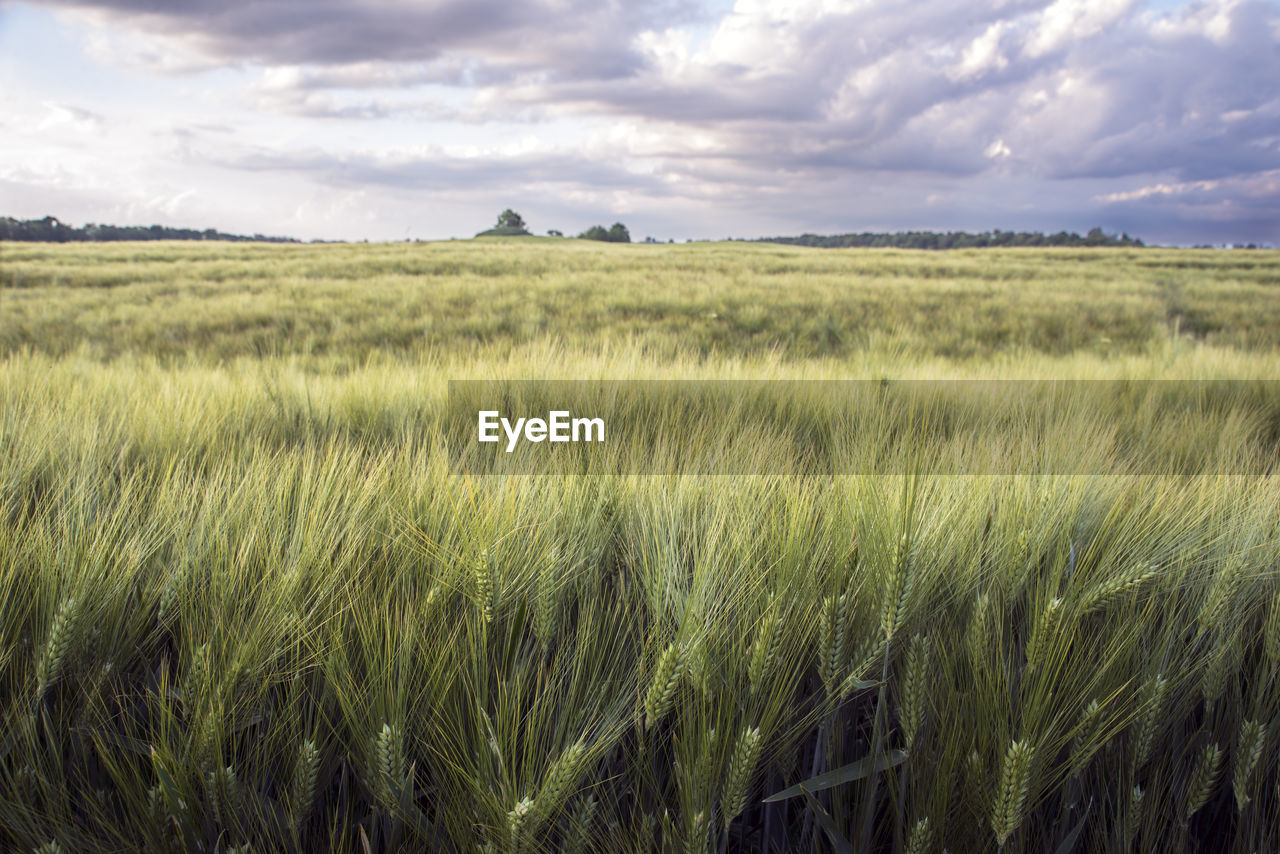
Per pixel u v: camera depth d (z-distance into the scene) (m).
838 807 1.13
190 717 1.01
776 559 1.40
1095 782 1.23
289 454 2.00
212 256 28.05
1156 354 8.44
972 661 1.18
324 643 1.23
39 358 4.50
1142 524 1.56
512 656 1.17
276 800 1.11
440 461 1.86
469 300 13.86
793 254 37.03
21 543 1.39
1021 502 1.56
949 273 24.88
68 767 1.13
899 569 1.07
